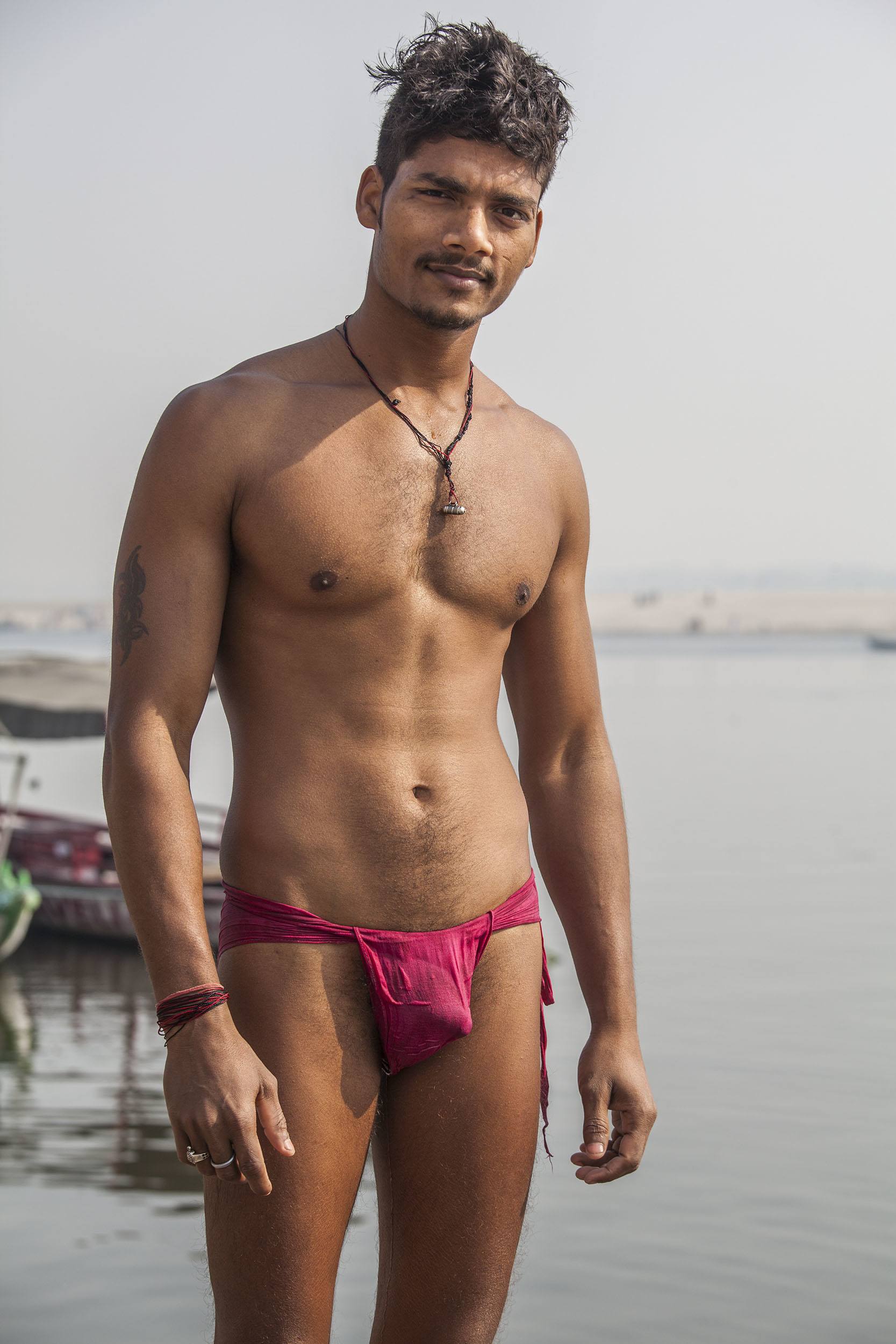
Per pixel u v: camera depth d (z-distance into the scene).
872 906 22.12
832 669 135.88
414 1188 2.79
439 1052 2.79
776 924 20.78
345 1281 8.16
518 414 3.07
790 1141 11.15
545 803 3.16
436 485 2.81
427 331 2.83
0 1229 9.05
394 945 2.71
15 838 20.95
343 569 2.71
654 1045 14.15
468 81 2.73
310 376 2.84
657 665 147.62
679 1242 9.28
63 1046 14.59
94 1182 10.08
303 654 2.73
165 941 2.48
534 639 3.16
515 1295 8.43
